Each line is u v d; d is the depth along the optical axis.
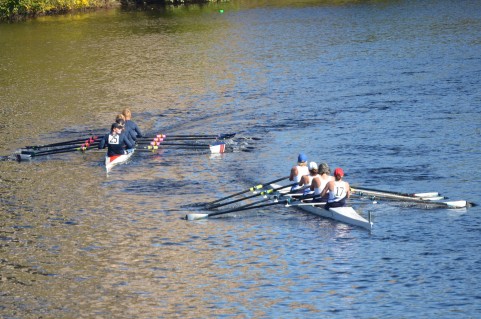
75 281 27.86
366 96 55.66
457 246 29.20
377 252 29.05
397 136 44.69
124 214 34.66
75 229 33.03
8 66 78.00
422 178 37.28
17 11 116.44
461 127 45.69
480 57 68.75
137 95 60.97
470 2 112.50
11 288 27.45
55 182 40.00
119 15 117.69
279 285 26.81
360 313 24.52
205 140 46.38
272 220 33.12
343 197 33.16
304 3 122.69
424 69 64.62
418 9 108.19
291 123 49.38
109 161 42.31
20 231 32.97
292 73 66.50
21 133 51.03
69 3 122.12
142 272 28.41
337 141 44.47
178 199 36.50
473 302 24.84
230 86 62.50
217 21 106.12
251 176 39.44
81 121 53.53
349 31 90.81
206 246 30.56
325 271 27.69
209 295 26.33
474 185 35.94
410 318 24.03
